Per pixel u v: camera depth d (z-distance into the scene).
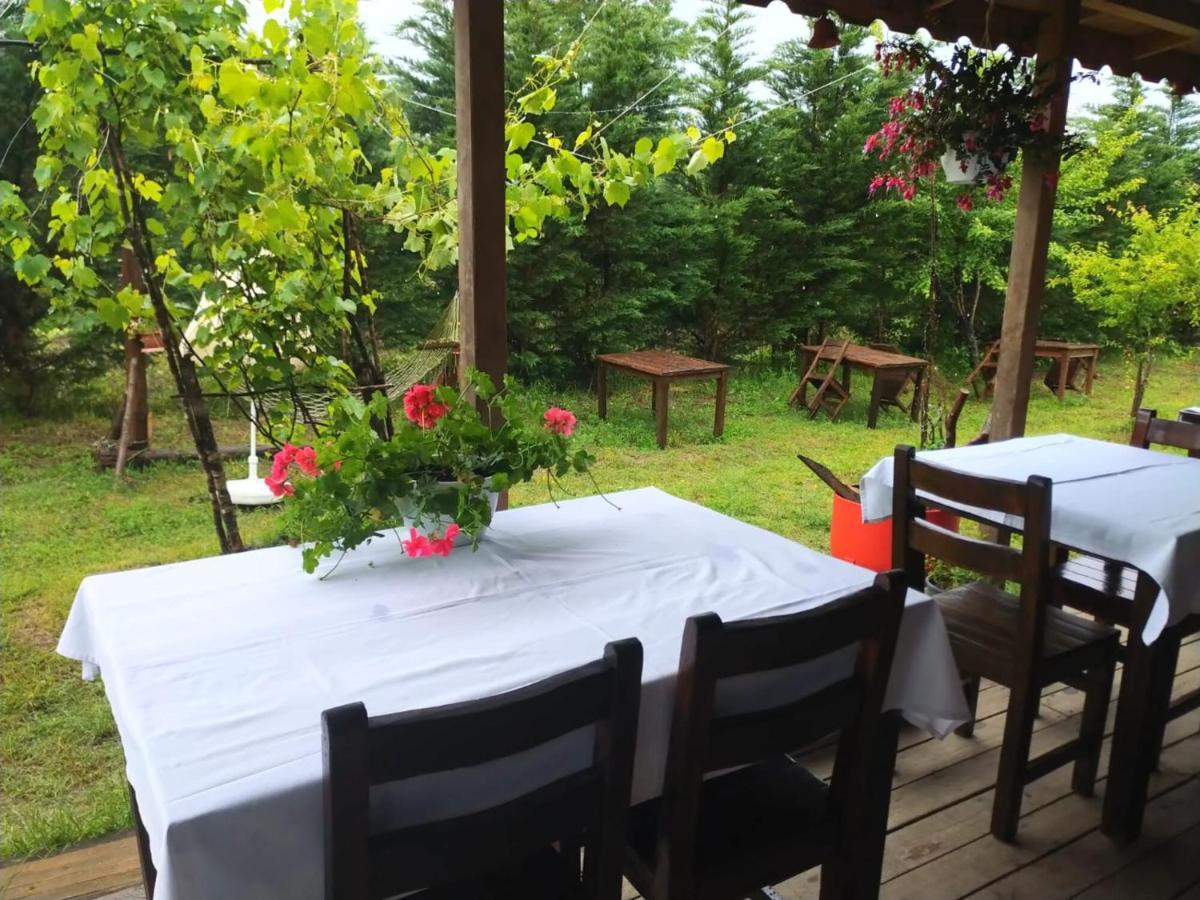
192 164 2.26
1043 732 2.38
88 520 3.85
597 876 1.11
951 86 2.88
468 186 2.15
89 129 2.18
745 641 1.13
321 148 2.32
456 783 1.02
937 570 3.28
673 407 7.05
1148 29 3.51
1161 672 1.90
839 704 1.28
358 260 2.70
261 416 3.91
